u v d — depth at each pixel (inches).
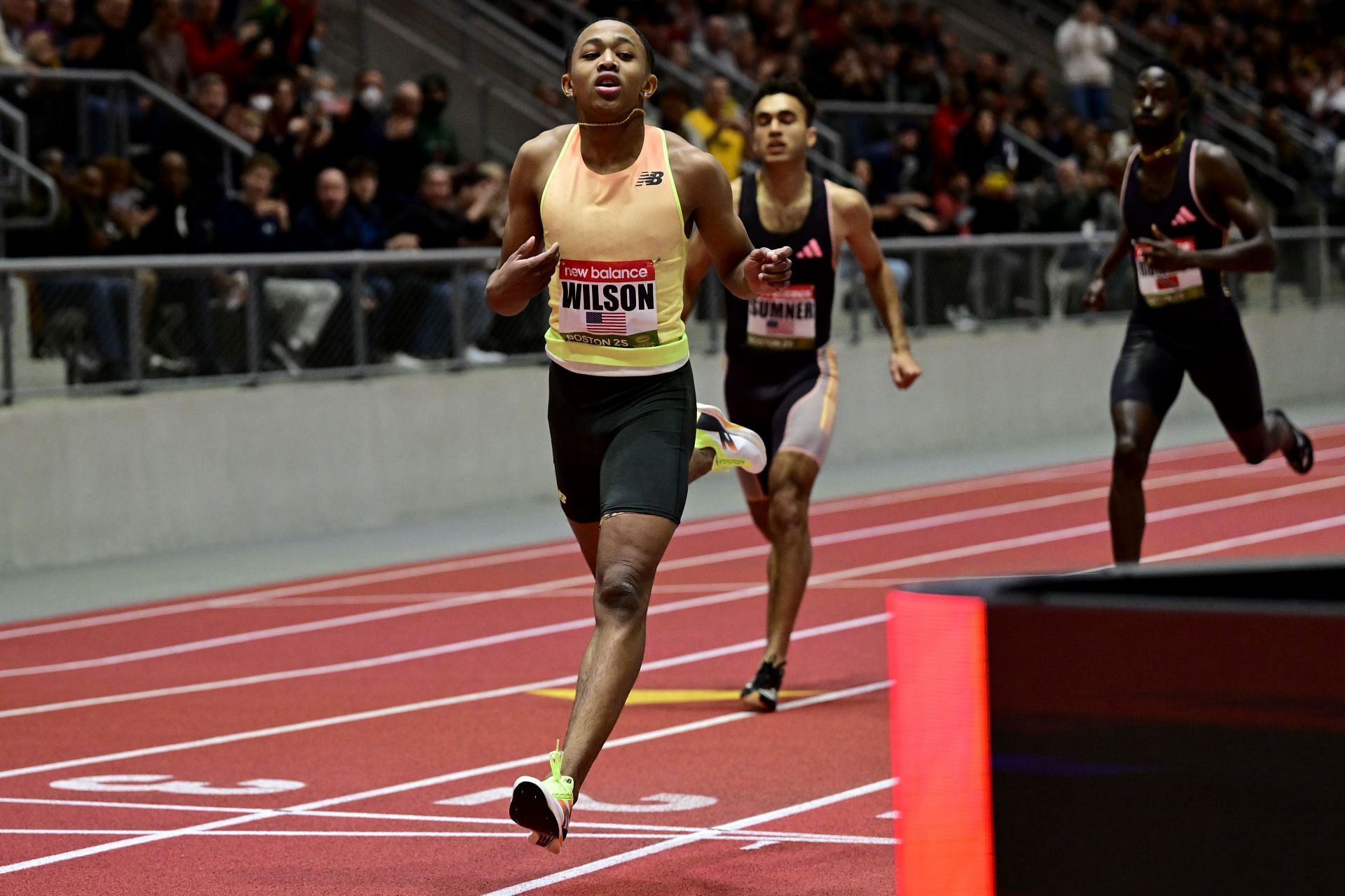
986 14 1802.4
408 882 328.8
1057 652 144.6
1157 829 141.6
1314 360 1487.5
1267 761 138.1
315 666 581.6
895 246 1137.4
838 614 652.1
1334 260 1517.0
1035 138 1446.9
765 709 483.5
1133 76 1812.3
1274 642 138.3
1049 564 766.5
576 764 299.1
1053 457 1182.3
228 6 1073.5
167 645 628.7
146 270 813.2
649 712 486.3
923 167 1302.9
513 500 986.1
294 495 880.3
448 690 533.6
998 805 145.9
